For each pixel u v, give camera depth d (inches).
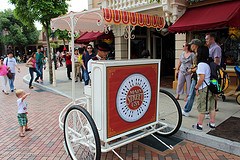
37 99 346.0
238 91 261.9
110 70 133.7
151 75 159.8
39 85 459.5
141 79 152.6
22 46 1640.0
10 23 1520.7
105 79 132.0
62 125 174.6
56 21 200.5
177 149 164.2
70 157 154.6
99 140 129.3
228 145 155.2
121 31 442.0
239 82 261.1
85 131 147.7
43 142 183.8
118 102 140.4
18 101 193.5
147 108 159.9
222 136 168.2
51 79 482.6
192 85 210.8
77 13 168.7
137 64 148.5
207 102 174.9
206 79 171.9
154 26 262.1
